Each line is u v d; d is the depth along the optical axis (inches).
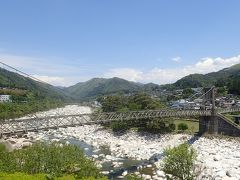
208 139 3705.7
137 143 3676.2
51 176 1269.7
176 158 1701.5
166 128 4010.8
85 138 4207.7
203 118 3917.3
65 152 1676.9
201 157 2805.1
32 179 1226.0
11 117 6264.8
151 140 3818.9
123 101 6043.3
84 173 1515.7
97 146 3614.7
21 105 7741.1
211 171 2306.8
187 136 3799.2
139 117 3245.6
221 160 2719.0
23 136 3986.2
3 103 6943.9
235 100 7116.1
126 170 2496.3
